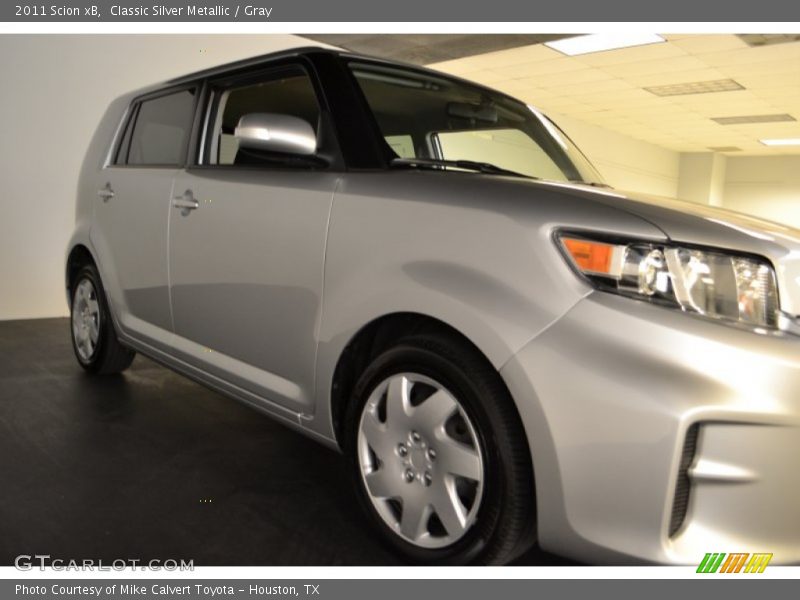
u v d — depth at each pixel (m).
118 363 2.78
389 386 1.43
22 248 4.67
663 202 1.36
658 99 9.95
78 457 1.97
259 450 2.10
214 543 1.51
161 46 5.23
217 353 1.95
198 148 2.10
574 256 1.18
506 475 1.22
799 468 1.09
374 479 1.46
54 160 4.77
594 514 1.12
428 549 1.36
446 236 1.32
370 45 7.10
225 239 1.85
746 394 1.06
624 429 1.08
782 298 1.13
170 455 2.02
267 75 1.95
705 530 1.11
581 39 7.00
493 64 8.07
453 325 1.26
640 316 1.11
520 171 2.08
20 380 2.78
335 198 1.55
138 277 2.29
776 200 15.77
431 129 1.94
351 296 1.47
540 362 1.14
